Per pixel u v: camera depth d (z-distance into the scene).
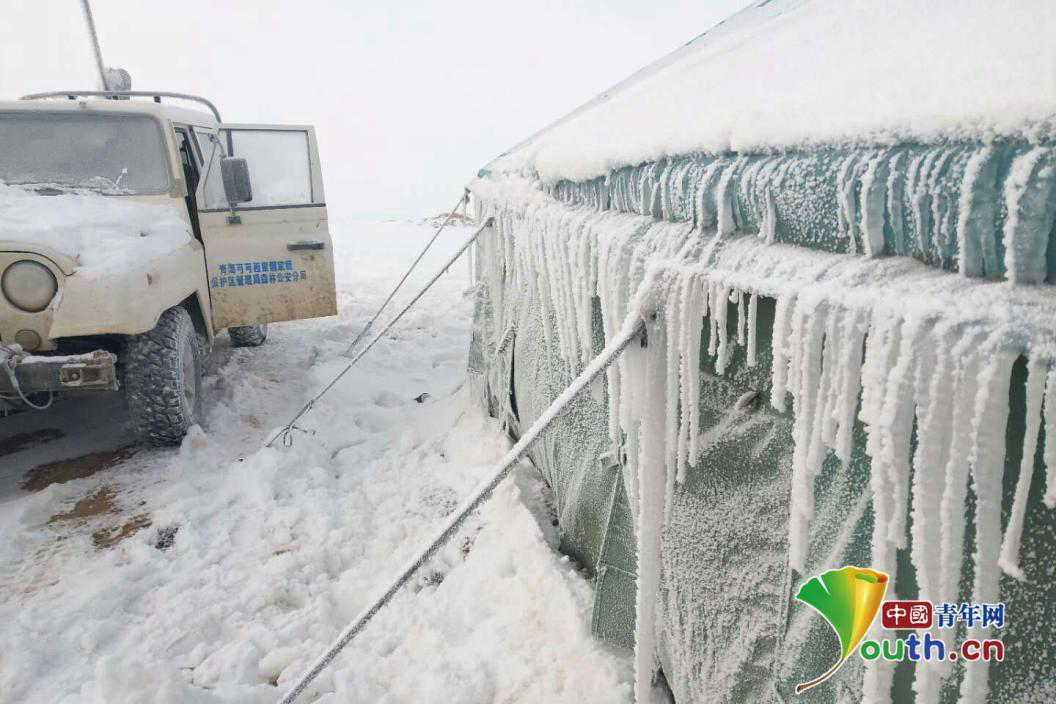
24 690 1.83
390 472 3.27
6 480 3.11
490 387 3.57
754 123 1.03
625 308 1.45
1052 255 0.65
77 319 2.80
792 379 0.95
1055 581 0.68
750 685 1.25
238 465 3.19
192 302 3.89
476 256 3.83
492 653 1.95
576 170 1.79
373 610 1.59
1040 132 0.62
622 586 1.84
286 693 1.73
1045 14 0.75
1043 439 0.68
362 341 5.90
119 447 3.48
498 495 2.82
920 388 0.74
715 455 1.28
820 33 1.24
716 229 1.17
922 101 0.75
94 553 2.53
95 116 3.70
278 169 4.41
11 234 2.78
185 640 2.06
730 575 1.29
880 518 0.82
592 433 2.06
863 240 0.84
